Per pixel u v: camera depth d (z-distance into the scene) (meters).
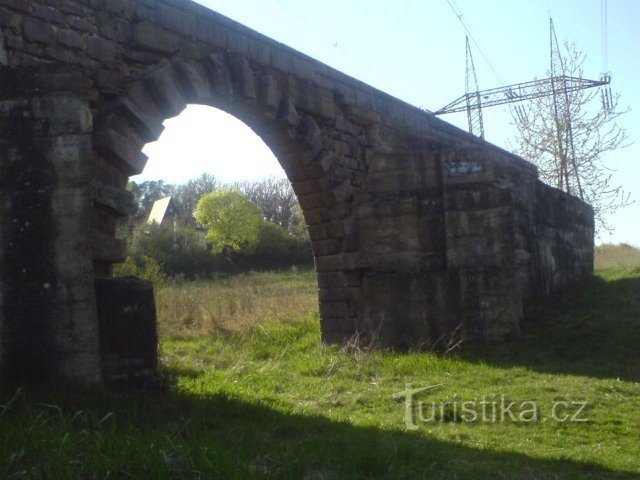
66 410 5.41
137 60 8.63
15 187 6.12
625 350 10.24
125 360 6.57
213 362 10.49
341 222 12.09
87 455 4.12
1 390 5.67
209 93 9.44
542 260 14.26
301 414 6.85
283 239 42.31
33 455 4.19
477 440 6.28
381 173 12.41
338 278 12.25
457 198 11.79
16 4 7.28
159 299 16.78
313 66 11.56
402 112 13.75
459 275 11.52
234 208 40.25
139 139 8.52
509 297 11.27
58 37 7.66
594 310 12.82
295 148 11.54
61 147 6.24
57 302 6.07
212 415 6.15
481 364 9.88
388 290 11.96
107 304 6.55
